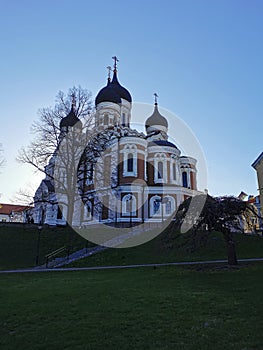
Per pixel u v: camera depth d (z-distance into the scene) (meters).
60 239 29.27
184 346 5.60
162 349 5.50
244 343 5.65
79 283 13.30
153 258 22.56
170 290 10.80
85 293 10.76
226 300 9.03
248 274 13.80
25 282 14.47
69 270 19.55
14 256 24.84
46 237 29.67
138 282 12.90
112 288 11.59
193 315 7.59
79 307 8.72
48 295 10.61
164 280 13.20
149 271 16.77
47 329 6.85
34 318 7.75
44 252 26.30
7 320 7.66
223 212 16.53
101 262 22.61
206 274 14.46
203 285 11.65
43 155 30.34
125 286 11.96
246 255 22.70
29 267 22.23
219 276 13.69
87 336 6.27
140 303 8.98
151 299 9.44
